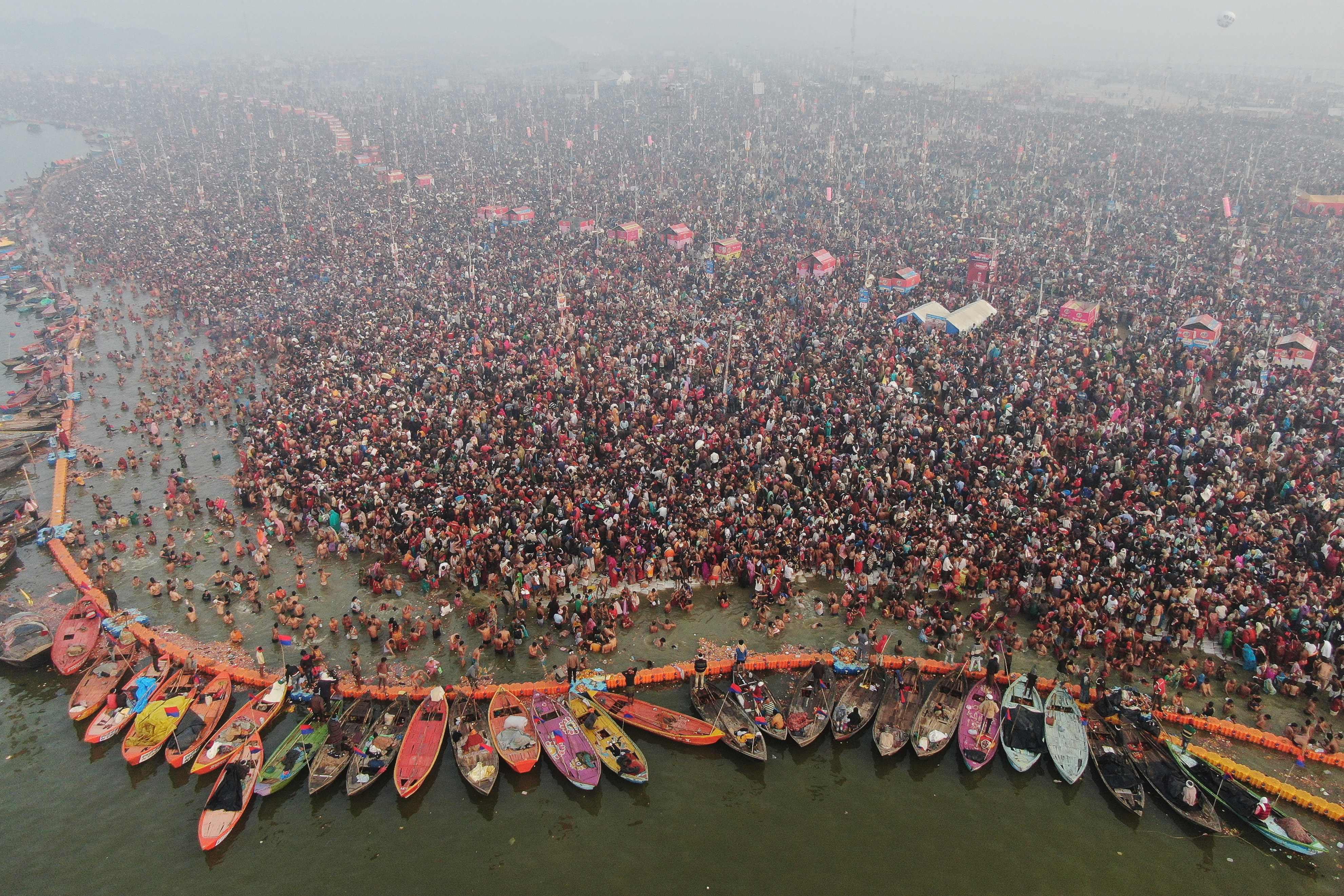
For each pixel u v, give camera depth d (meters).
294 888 29.98
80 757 35.69
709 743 35.81
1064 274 88.94
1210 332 68.62
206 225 115.88
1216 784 33.28
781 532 46.75
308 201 129.75
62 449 61.16
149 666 39.94
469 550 45.47
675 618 43.50
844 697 37.62
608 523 46.56
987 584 43.69
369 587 45.78
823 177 143.88
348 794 33.22
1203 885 30.27
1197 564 42.72
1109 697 36.44
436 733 35.75
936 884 30.23
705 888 30.03
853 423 56.38
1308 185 132.38
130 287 96.88
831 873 30.66
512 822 32.69
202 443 62.75
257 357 75.25
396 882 30.22
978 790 34.25
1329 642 38.06
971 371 64.06
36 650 40.78
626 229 105.94
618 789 34.25
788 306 81.00
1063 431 55.12
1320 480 49.62
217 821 31.75
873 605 44.31
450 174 151.12
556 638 42.06
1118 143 170.12
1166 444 53.81
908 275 86.19
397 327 75.69
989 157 159.75
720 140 185.00
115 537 51.03
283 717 37.16
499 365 67.06
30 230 126.88
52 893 29.66
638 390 62.19
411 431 57.41
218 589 45.56
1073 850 31.67
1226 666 39.34
